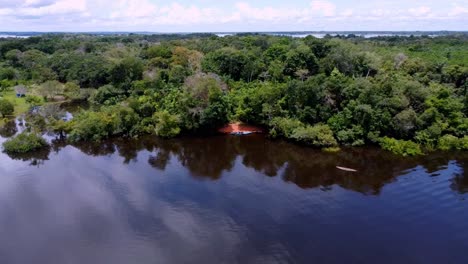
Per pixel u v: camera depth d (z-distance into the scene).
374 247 33.81
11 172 51.44
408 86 65.50
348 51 89.94
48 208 41.12
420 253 32.97
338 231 36.47
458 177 49.16
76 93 98.25
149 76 90.44
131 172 51.69
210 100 67.69
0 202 42.44
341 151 59.56
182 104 67.38
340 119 62.66
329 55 88.88
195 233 36.06
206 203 42.38
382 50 115.88
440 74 82.25
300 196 44.31
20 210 40.62
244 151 60.78
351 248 33.62
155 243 34.41
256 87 75.81
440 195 44.16
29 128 68.56
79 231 36.44
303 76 83.31
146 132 69.38
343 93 65.38
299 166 54.19
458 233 36.12
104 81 107.94
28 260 32.03
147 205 41.81
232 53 93.44
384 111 61.34
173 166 54.22
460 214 39.66
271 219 38.81
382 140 60.28
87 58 118.50
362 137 61.72
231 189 46.28
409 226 37.41
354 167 53.41
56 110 74.62
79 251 33.25
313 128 61.53
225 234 35.91
